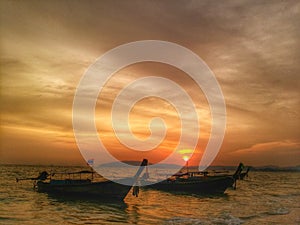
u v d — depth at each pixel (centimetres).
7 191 2973
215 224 1390
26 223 1463
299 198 2575
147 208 1973
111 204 2052
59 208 1945
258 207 2012
